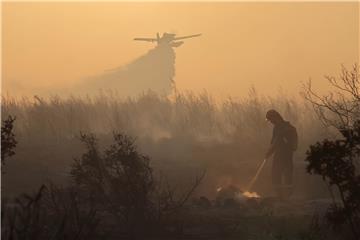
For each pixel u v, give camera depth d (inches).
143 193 1244.5
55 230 1006.4
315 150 935.0
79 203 1210.6
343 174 933.8
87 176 1270.9
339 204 1439.5
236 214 1380.4
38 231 861.2
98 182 1286.9
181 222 1272.1
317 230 1127.6
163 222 1255.5
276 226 1234.0
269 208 1441.9
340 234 1085.8
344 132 943.0
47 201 1221.1
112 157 1278.3
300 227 1206.3
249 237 1171.9
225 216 1355.8
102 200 1246.9
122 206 1261.1
